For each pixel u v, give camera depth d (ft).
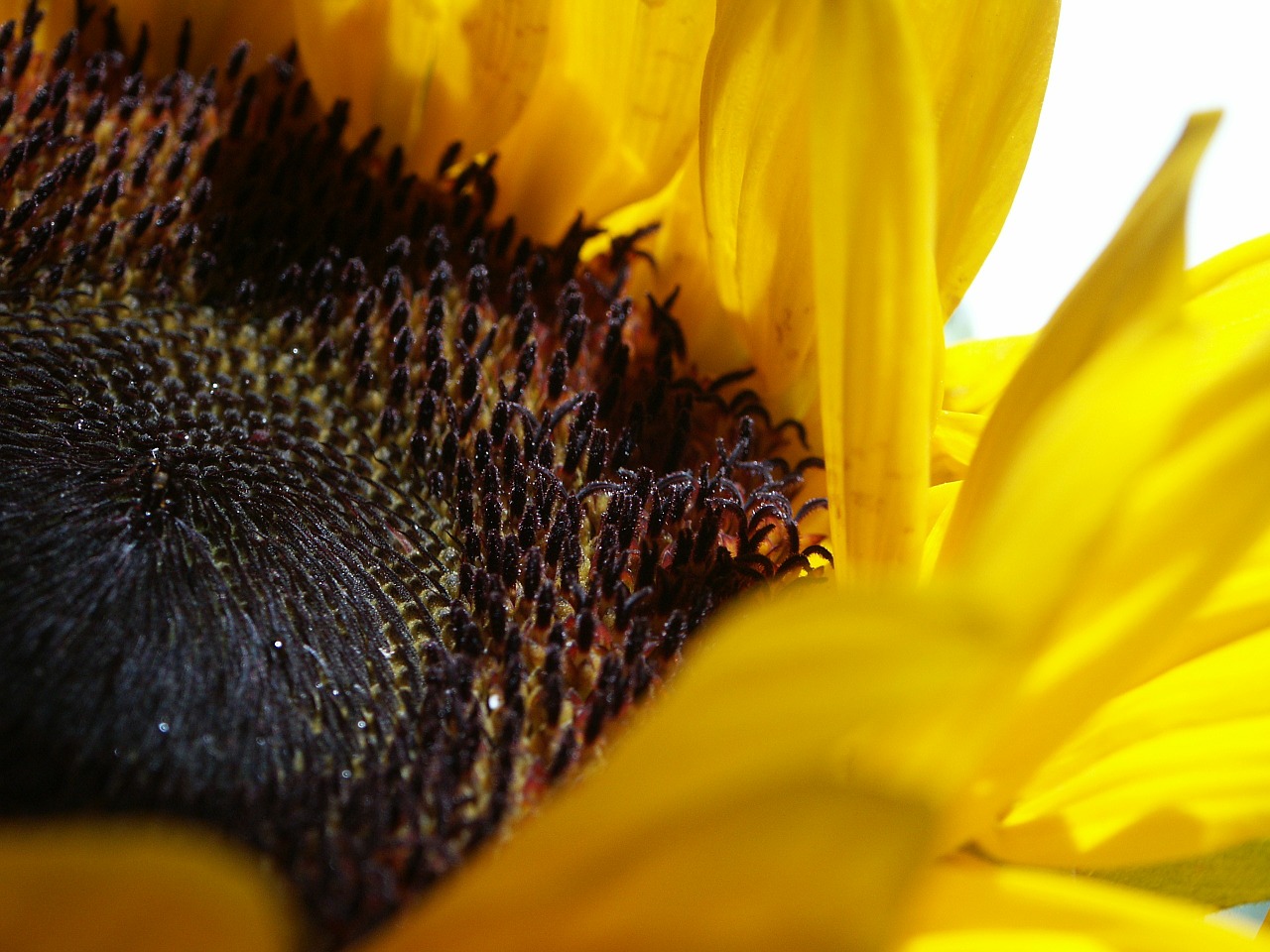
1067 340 0.39
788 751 0.29
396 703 0.42
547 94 0.57
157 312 0.50
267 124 0.55
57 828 0.37
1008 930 0.36
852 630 0.29
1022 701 0.36
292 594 0.44
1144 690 0.40
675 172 0.56
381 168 0.58
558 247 0.57
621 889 0.31
